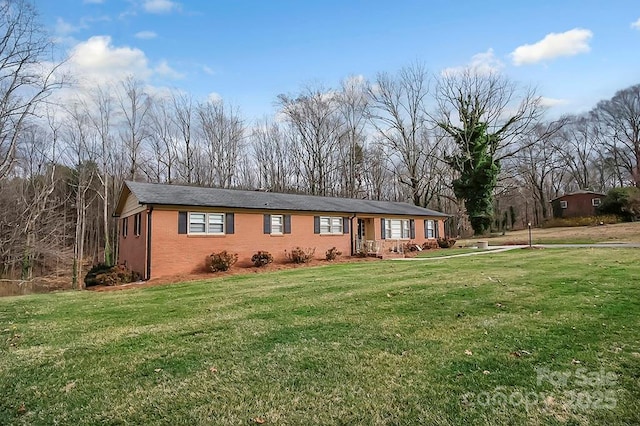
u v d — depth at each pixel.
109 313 8.38
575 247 19.75
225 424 3.20
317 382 3.95
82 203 29.66
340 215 22.66
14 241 22.67
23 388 4.17
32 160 27.48
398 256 21.97
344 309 7.33
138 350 5.32
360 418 3.19
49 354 5.38
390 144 39.66
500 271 11.80
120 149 33.03
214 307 8.36
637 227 26.53
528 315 6.27
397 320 6.30
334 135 40.34
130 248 18.91
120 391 3.96
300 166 40.88
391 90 38.84
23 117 21.20
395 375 4.04
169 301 9.68
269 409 3.42
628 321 5.67
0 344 6.07
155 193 17.31
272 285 11.48
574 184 49.94
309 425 3.12
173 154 36.19
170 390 3.92
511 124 34.81
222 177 38.12
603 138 47.41
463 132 34.50
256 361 4.64
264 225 19.23
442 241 27.53
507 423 3.01
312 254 20.64
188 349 5.24
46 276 26.00
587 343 4.77
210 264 16.73
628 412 3.09
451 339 5.16
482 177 33.00
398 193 45.91
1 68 20.06
